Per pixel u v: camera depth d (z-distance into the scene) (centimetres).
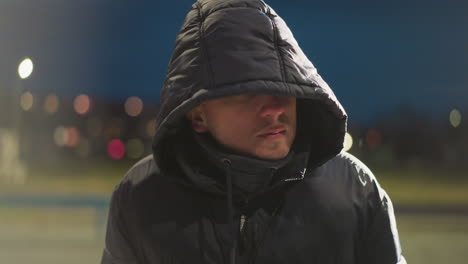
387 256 202
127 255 215
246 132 189
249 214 199
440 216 1789
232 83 181
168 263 202
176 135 206
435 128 6550
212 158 196
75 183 2691
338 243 198
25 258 1113
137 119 8119
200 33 190
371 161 5641
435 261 1134
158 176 210
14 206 1788
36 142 5094
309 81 185
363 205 201
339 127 200
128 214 211
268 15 191
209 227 200
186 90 188
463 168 5262
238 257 197
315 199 199
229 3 191
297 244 197
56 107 5672
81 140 6309
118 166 4722
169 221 203
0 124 2688
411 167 5312
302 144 199
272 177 197
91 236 1347
